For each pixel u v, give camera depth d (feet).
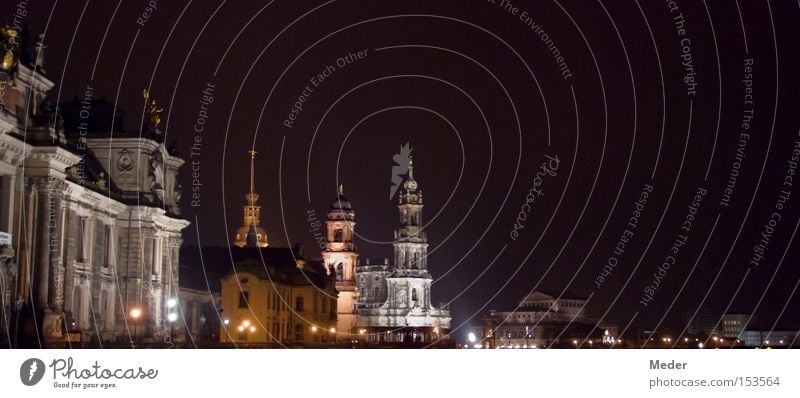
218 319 435.94
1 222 240.12
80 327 289.94
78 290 292.61
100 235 313.73
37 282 248.11
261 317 444.14
